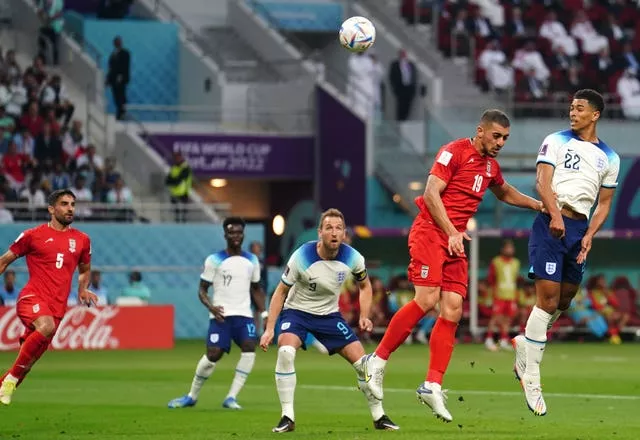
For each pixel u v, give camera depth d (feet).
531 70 328.08
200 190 305.94
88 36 334.44
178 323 276.82
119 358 220.02
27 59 324.19
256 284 140.26
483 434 106.93
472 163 107.65
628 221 296.71
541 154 106.32
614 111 316.40
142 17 351.46
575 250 107.04
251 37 348.18
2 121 284.20
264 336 111.45
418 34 349.00
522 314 274.77
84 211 278.87
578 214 106.52
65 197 124.47
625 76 346.13
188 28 346.54
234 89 330.34
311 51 349.61
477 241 274.98
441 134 301.43
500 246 285.64
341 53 345.72
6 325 237.45
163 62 339.57
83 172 286.46
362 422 119.55
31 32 328.08
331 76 331.98
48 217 275.39
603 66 346.95
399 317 108.47
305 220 314.55
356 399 146.61
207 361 136.77
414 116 323.16
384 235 276.21
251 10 349.20
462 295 108.27
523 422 119.44
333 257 111.04
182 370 192.95
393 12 352.90
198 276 281.13
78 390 158.81
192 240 282.36
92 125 312.29
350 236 275.18
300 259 110.63
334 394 153.38
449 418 106.83
